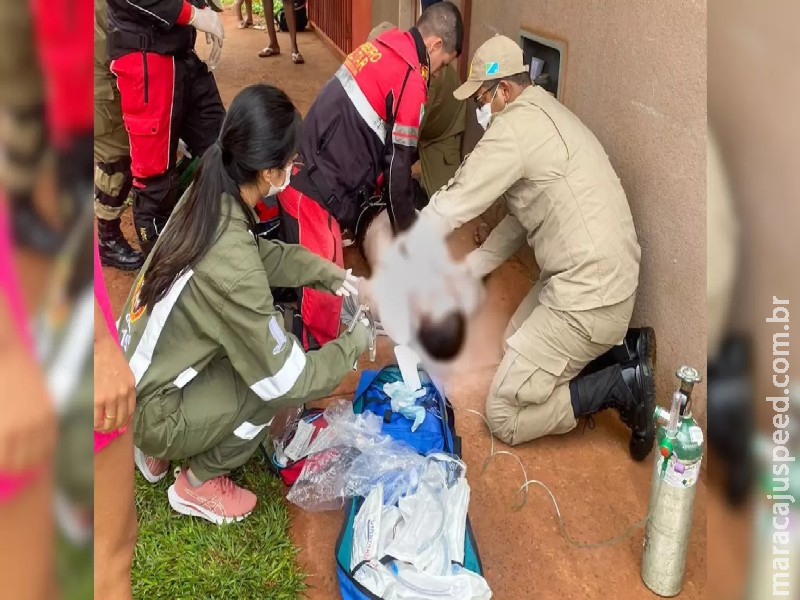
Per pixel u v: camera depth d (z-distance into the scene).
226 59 7.46
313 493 2.22
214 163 1.83
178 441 1.97
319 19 8.25
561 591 2.03
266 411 2.06
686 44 2.26
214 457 2.08
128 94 2.96
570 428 2.52
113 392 1.25
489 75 2.66
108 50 2.92
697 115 2.25
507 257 3.22
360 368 2.90
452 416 2.52
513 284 3.50
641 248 2.61
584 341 2.39
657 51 2.41
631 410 2.42
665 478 1.88
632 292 2.40
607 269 2.35
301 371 1.94
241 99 1.81
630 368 2.41
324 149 2.92
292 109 1.86
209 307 1.86
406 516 1.99
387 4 5.75
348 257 3.64
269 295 1.85
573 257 2.38
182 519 2.13
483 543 2.17
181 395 1.98
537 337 2.43
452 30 2.91
